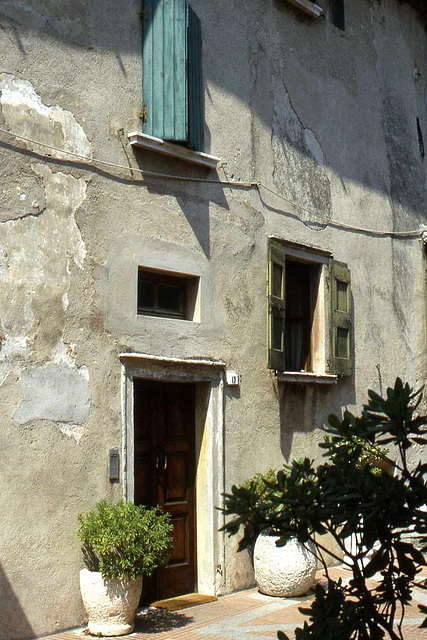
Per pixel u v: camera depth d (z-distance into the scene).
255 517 3.31
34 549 6.84
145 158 8.23
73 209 7.48
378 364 11.49
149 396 8.35
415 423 3.22
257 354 9.40
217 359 8.86
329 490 3.19
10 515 6.71
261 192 9.68
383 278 11.78
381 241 11.81
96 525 6.93
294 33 10.54
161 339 8.20
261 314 9.51
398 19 12.83
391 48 12.57
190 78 8.46
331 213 10.86
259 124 9.77
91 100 7.75
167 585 8.33
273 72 10.09
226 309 9.04
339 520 3.14
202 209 8.85
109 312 7.70
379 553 3.17
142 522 6.95
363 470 3.19
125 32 8.16
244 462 9.05
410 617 7.57
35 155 7.21
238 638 6.88
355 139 11.51
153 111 8.23
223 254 9.06
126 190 7.99
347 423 3.34
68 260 7.38
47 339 7.14
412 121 12.93
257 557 8.61
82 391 7.37
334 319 10.45
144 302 8.34
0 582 6.57
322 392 10.38
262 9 10.03
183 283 8.82
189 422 8.77
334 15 11.35
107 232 7.76
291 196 10.17
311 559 8.55
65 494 7.12
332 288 10.52
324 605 3.27
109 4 8.02
